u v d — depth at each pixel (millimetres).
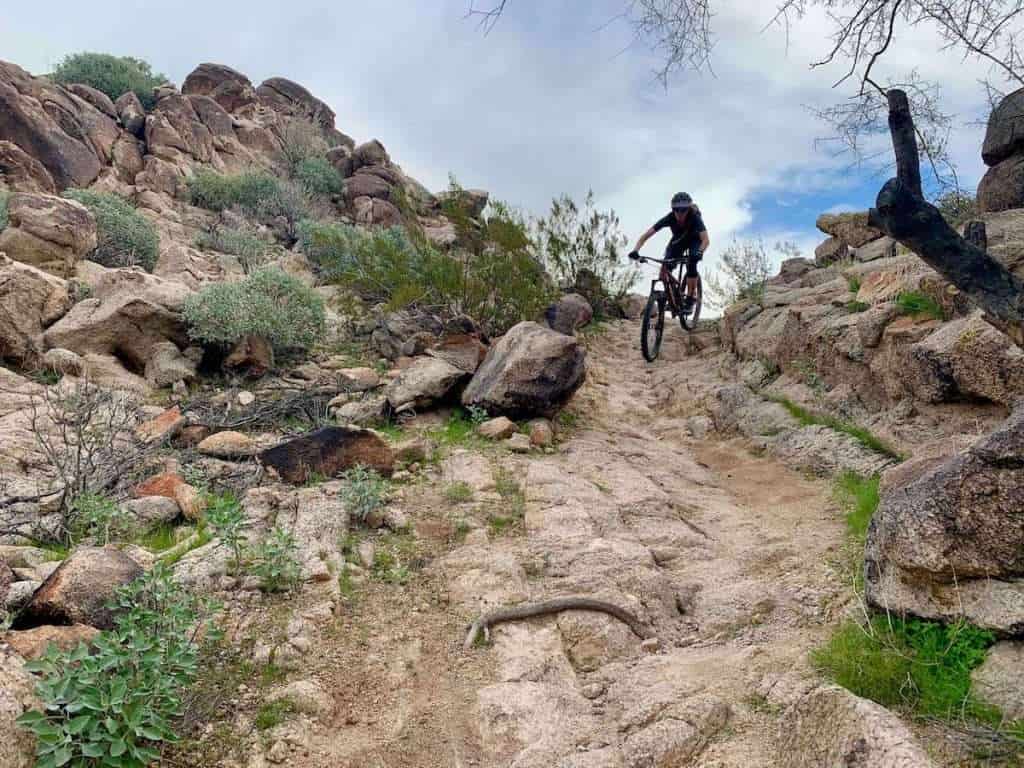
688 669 3828
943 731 2711
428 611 4477
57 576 3635
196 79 25578
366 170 22438
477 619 4277
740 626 4332
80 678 2859
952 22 3457
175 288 9680
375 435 6383
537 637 4238
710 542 5582
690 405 9750
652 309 10734
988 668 2916
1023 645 2947
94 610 3533
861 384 7434
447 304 10859
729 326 11156
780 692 3334
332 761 3168
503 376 7918
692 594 4766
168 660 3164
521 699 3629
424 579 4840
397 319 10641
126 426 6922
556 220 15188
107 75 20516
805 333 8547
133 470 6090
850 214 12766
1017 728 2602
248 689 3529
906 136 2502
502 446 7410
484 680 3865
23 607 3693
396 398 8047
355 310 11539
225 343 9336
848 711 2643
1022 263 6141
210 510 4895
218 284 9867
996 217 7605
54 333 8773
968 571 3154
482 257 11305
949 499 3230
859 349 7418
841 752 2551
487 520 5699
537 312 11125
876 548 3604
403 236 16078
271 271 10469
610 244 15258
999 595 3070
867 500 5566
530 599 4570
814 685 3293
